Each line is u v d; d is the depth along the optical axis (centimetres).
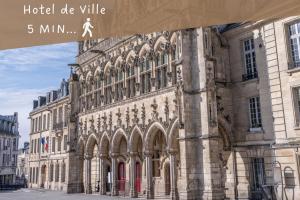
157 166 3400
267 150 2564
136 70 3562
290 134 2398
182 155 2605
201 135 2600
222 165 2711
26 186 7269
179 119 2648
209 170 2492
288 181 2356
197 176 2573
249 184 2667
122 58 3844
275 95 2523
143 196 3353
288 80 2447
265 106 2620
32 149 7081
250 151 2694
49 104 6291
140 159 3597
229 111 2886
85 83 4709
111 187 3791
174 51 3062
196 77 2712
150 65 3350
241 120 2830
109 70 4141
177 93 2703
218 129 2775
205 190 2500
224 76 2925
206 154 2528
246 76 2844
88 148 4356
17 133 9531
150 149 3186
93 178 4391
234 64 2953
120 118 3722
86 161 4359
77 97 4878
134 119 3434
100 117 4138
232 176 2786
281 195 2347
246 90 2823
